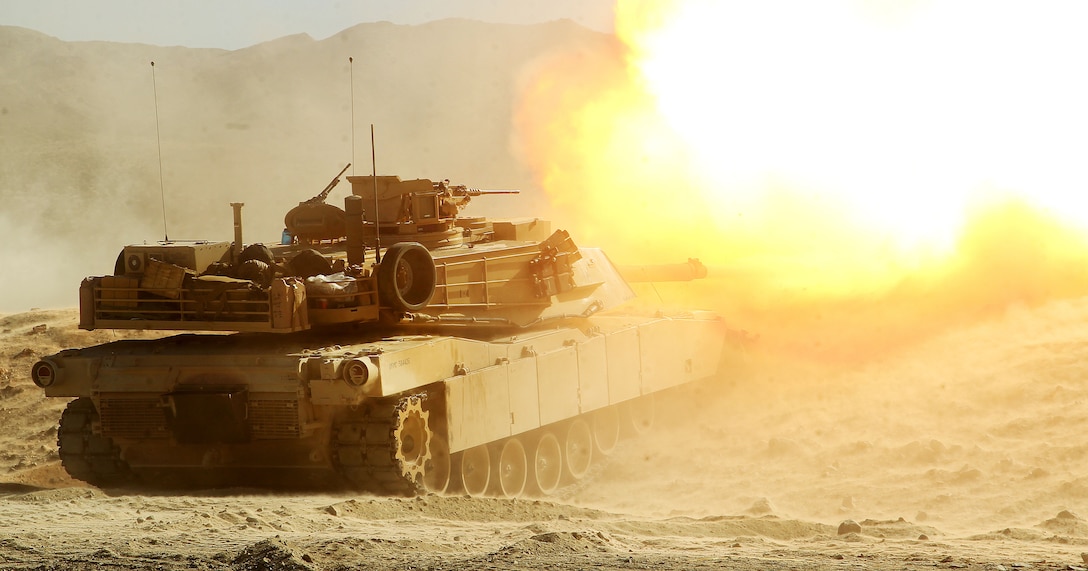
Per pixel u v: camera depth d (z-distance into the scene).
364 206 73.56
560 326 77.69
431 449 63.56
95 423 64.38
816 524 51.97
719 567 37.47
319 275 64.06
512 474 72.00
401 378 60.69
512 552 40.50
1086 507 59.22
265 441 61.84
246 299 63.16
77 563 38.72
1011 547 44.16
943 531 51.62
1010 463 66.94
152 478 66.81
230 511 52.09
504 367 68.62
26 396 89.06
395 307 64.62
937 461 69.62
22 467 74.38
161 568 37.59
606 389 78.38
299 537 44.28
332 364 58.66
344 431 61.00
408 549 41.41
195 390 60.53
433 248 72.19
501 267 73.31
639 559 38.94
